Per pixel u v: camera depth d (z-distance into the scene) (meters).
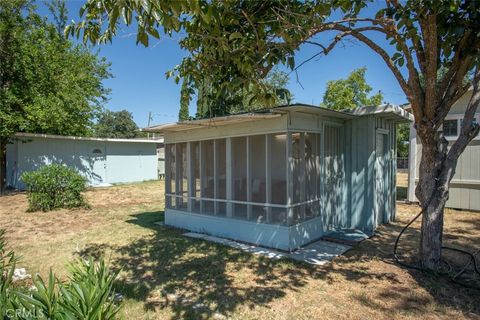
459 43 4.07
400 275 4.39
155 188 16.30
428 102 4.31
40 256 5.42
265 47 3.52
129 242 6.29
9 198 12.55
